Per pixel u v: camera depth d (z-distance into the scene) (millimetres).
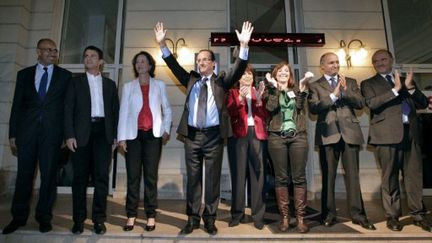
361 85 2705
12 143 2369
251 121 2459
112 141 2328
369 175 3740
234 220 2418
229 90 2486
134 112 2332
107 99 2367
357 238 2152
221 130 2203
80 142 2186
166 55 2471
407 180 2480
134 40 4047
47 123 2312
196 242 2135
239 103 2432
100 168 2254
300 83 2414
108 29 4363
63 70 2508
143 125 2316
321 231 2258
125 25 4109
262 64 4215
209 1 4184
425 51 4195
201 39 4078
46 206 2230
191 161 2270
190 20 4121
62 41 4324
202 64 2320
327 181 2471
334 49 4047
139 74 2465
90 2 4441
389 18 4180
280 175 2338
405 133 2504
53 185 2311
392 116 2428
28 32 4188
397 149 2441
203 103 2275
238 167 2441
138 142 2330
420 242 2152
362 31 4102
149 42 4043
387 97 2389
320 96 2521
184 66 3992
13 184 3836
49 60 2412
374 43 4078
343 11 4145
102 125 2316
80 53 4324
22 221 2270
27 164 2291
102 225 2207
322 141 2473
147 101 2396
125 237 2176
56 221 2484
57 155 2357
